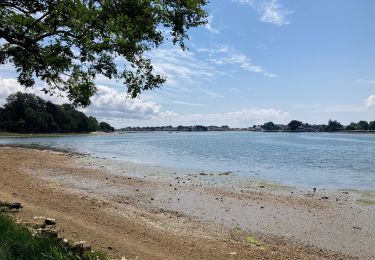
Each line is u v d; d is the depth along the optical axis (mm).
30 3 12062
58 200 16547
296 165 38188
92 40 11219
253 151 60031
